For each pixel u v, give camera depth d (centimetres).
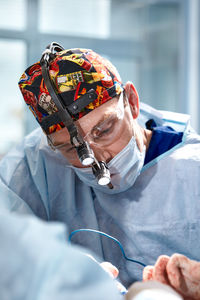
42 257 40
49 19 319
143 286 53
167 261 72
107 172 91
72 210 118
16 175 121
